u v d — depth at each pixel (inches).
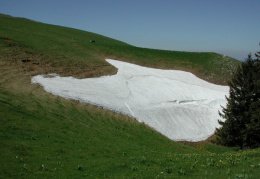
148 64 3489.2
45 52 2755.9
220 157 1186.0
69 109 1915.6
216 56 4106.8
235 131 2342.5
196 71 3619.6
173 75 3265.3
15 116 1515.7
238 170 976.9
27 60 2434.8
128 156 1278.3
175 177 887.7
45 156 1110.4
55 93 2054.6
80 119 1833.2
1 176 892.6
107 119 1988.2
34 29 3900.1
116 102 2251.5
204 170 975.6
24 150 1133.1
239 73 2421.3
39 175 924.6
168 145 1884.8
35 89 2023.9
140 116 2231.8
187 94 2817.4
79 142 1396.4
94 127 1782.7
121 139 1684.3
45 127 1496.1
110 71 2778.1
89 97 2159.2
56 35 3870.6
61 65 2559.1
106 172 952.3
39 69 2353.6
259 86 2348.7
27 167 977.5
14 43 2694.4
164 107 2480.3
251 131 2266.2
